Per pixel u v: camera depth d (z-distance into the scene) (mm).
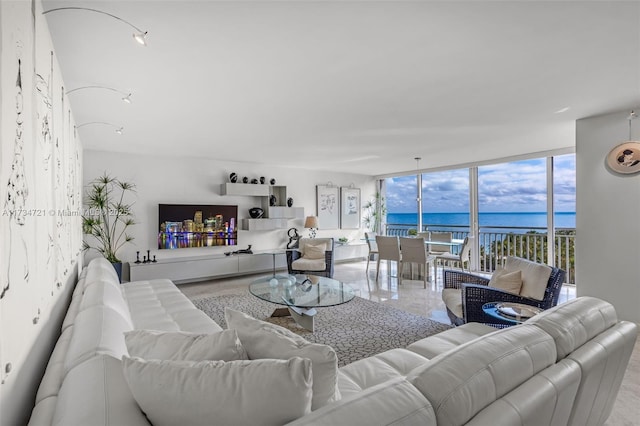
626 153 3371
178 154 5648
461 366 1068
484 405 1032
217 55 2154
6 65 917
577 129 3703
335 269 7129
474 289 2895
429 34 1939
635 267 3342
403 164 6988
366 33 1921
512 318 2404
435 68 2398
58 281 1897
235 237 6418
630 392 2211
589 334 1516
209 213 6113
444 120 3715
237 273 6098
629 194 3381
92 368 1101
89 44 1966
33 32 1298
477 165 6570
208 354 1143
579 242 3686
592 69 2434
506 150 5484
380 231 8922
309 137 4480
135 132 4094
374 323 3617
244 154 5719
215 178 6277
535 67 2395
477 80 2615
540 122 3818
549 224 5586
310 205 7703
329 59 2240
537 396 1095
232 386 910
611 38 1996
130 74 2402
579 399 1352
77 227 3438
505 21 1811
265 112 3365
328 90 2795
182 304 2936
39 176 1354
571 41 2031
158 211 5625
